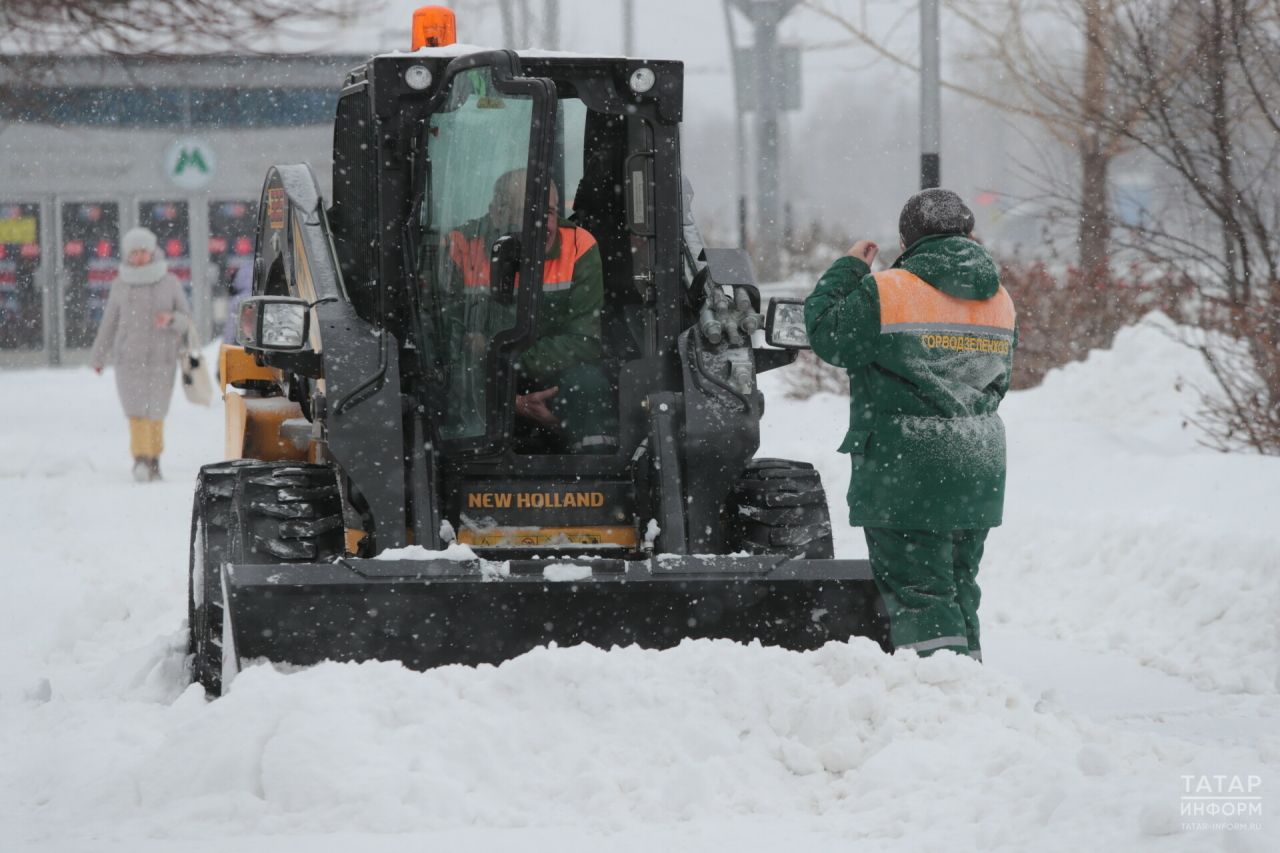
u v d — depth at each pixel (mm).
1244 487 34688
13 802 17844
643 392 22766
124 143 100688
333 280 22938
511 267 21484
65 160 100312
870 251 21547
